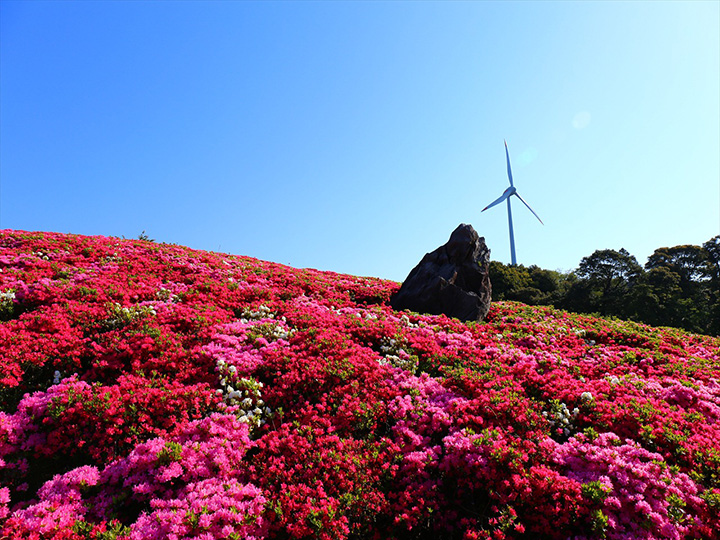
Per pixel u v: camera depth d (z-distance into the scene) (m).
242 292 15.58
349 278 23.92
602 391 9.58
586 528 5.81
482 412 8.05
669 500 5.84
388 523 6.06
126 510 5.82
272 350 10.30
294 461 6.65
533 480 6.13
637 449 6.98
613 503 5.79
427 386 9.34
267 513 5.62
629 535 5.57
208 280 16.38
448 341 12.99
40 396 7.44
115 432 6.69
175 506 5.41
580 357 13.03
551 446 7.09
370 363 10.06
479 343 13.20
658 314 49.12
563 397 9.02
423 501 6.08
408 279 20.11
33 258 15.23
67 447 6.45
